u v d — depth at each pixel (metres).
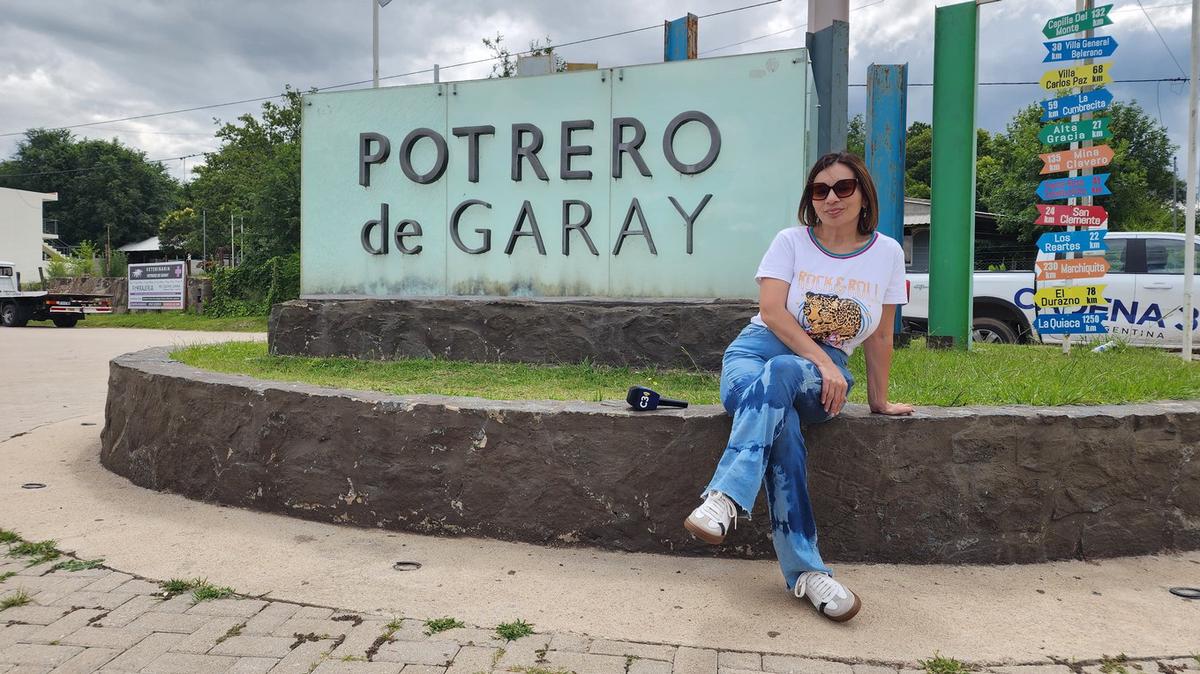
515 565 2.90
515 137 5.43
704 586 2.70
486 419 3.16
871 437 2.88
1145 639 2.32
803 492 2.50
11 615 2.47
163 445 3.89
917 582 2.74
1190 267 6.99
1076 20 6.68
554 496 3.09
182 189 72.94
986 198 31.19
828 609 2.39
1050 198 6.92
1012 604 2.56
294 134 31.03
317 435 3.41
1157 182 34.69
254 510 3.57
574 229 5.33
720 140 4.99
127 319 25.30
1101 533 2.99
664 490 2.98
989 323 9.27
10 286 25.08
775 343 2.75
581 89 5.29
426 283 5.71
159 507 3.64
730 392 2.64
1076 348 7.07
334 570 2.85
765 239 4.93
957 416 2.90
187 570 2.86
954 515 2.90
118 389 4.36
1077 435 2.95
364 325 5.58
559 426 3.08
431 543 3.14
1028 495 2.93
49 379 9.17
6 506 3.67
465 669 2.12
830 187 2.64
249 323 21.67
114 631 2.35
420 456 3.24
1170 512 3.07
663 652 2.21
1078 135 6.72
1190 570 2.89
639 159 5.15
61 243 64.00
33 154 67.12
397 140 5.76
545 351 5.18
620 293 5.24
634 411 3.07
